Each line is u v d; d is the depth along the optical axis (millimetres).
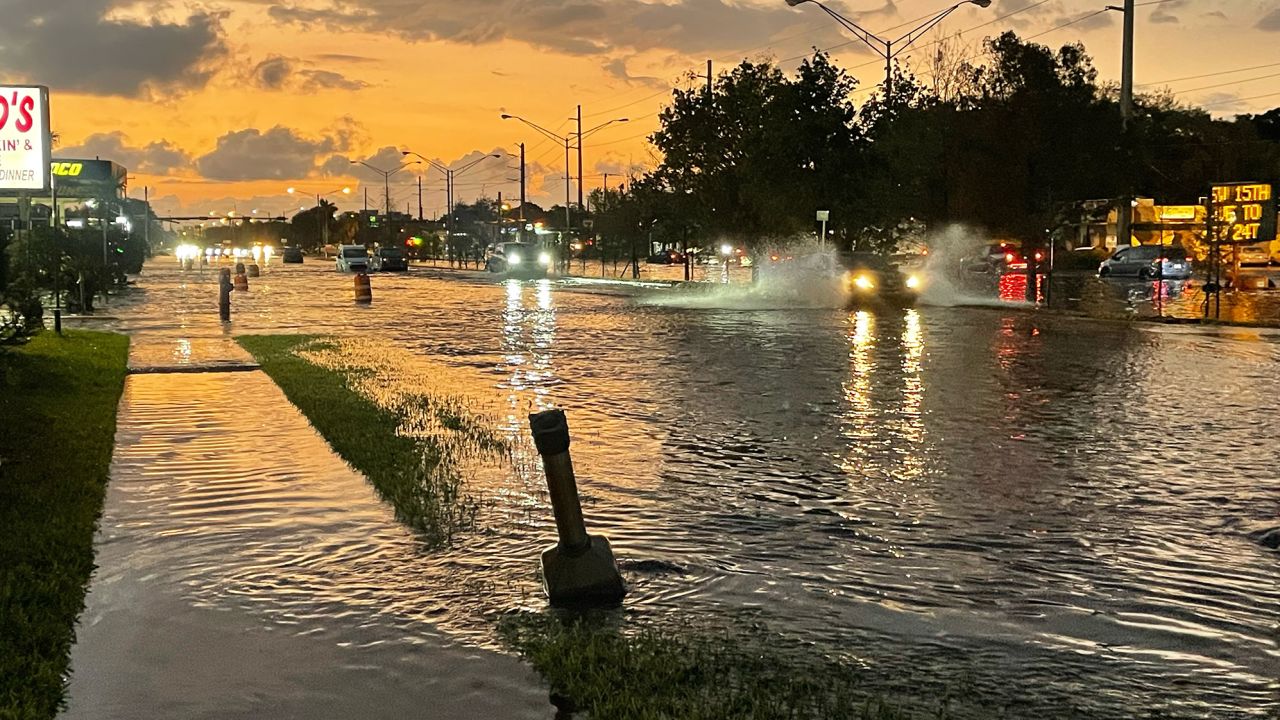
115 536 8133
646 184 60406
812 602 6828
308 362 20062
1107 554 7910
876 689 5469
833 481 10234
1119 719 5176
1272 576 7426
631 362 20547
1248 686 5598
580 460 11172
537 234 103312
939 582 7246
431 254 130250
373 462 10648
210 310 37688
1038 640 6203
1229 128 82562
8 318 20422
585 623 6414
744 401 15352
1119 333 26750
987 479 10312
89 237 50625
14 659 5566
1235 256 44156
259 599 6793
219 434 12422
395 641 6109
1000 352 22078
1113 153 43219
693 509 9164
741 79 53188
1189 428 13070
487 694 5406
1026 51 42562
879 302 40406
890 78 50000
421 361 20734
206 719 5109
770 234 51031
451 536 8195
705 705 5164
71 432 12203
